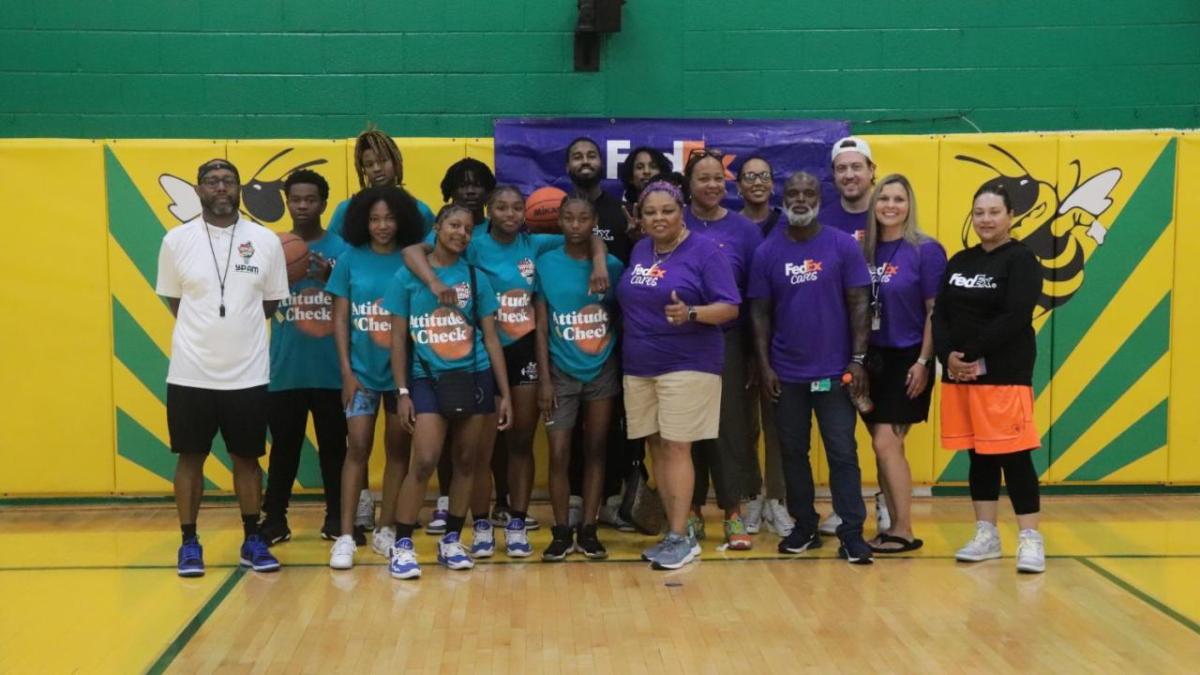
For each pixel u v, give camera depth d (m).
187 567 5.81
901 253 6.12
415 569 5.77
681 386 5.85
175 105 7.76
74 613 5.24
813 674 4.46
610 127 7.32
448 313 5.78
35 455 7.20
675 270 5.81
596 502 6.20
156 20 7.72
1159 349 7.33
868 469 7.42
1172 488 7.50
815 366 6.01
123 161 7.12
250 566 5.97
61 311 7.16
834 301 5.96
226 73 7.77
